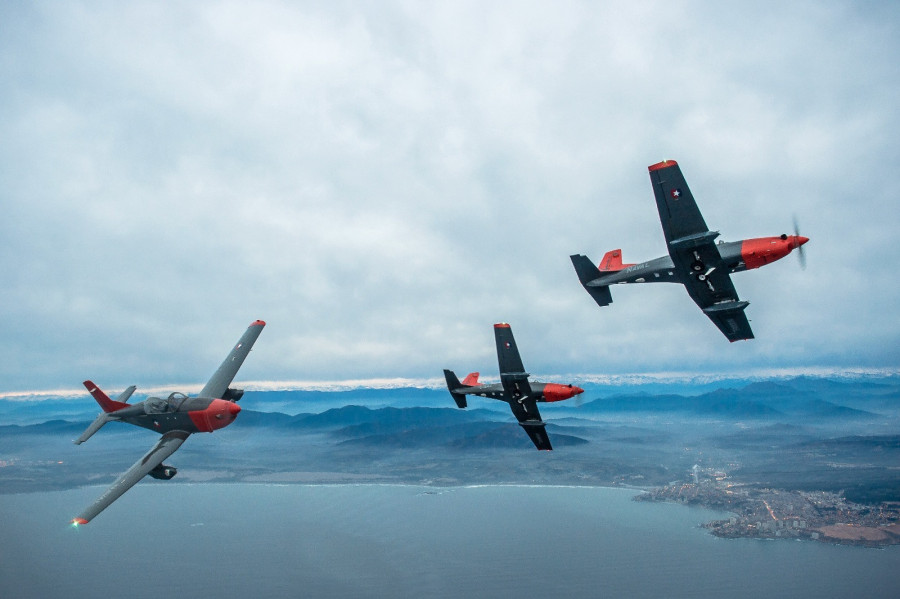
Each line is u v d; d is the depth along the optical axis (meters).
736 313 37.59
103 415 47.09
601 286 46.84
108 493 38.16
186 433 44.09
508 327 47.25
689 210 34.62
